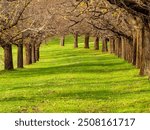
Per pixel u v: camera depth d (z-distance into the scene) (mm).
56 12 50969
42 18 51562
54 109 33156
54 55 119375
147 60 50969
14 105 36156
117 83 48750
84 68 72938
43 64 91500
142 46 52031
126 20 58906
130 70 64000
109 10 45156
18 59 81125
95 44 129375
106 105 34125
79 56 107500
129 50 78188
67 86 47781
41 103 36531
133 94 39344
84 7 46344
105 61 86875
